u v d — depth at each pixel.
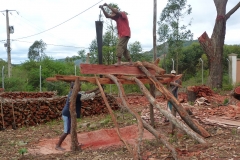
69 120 6.95
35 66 29.92
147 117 9.94
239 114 8.97
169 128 8.47
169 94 6.34
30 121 11.02
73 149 6.73
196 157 4.91
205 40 19.47
